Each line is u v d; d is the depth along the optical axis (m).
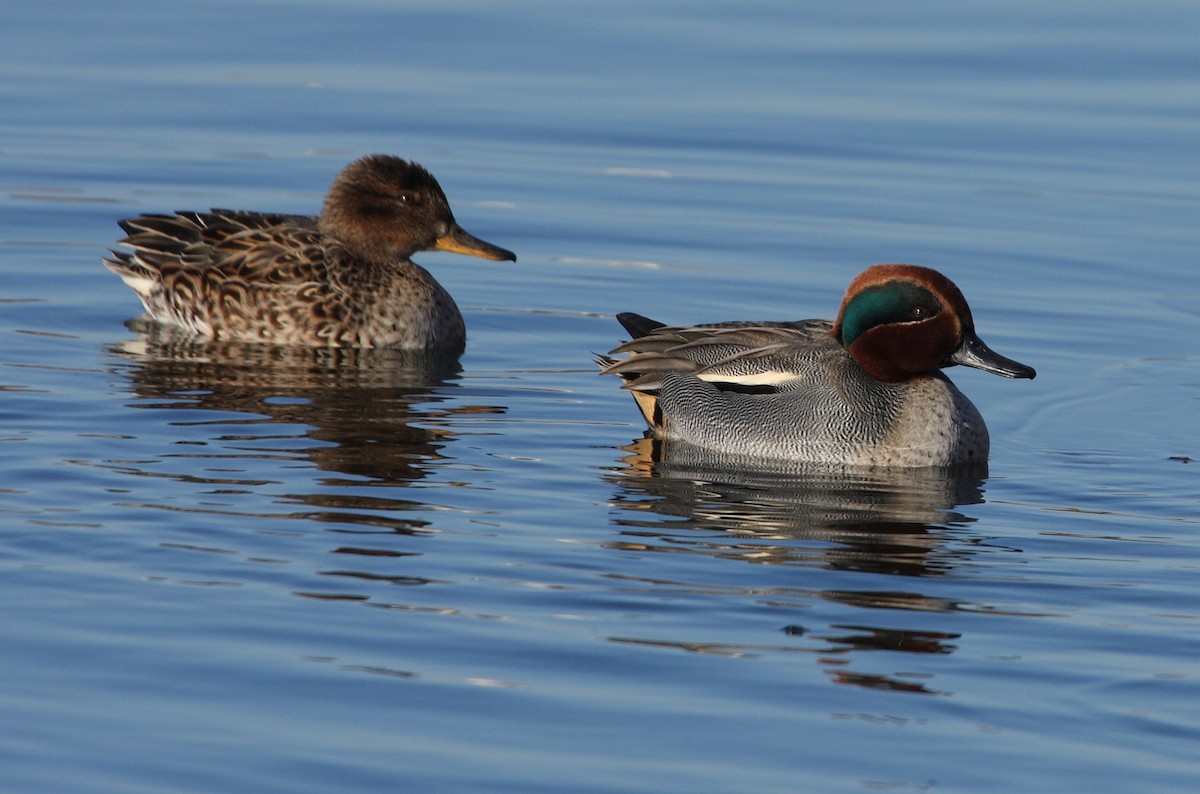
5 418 15.08
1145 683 10.32
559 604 11.30
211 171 23.75
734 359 15.69
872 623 11.15
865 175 24.08
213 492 13.27
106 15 30.08
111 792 8.81
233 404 15.88
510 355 18.28
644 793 8.89
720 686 10.13
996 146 25.12
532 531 12.74
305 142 24.86
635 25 29.91
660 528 12.94
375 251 19.11
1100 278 20.50
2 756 9.11
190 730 9.43
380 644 10.58
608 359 16.73
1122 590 11.88
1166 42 29.11
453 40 29.08
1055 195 23.27
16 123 25.17
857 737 9.55
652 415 16.06
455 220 21.47
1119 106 26.53
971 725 9.73
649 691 10.05
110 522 12.50
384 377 17.23
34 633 10.57
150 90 26.72
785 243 21.59
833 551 12.53
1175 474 14.64
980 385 17.38
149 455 14.17
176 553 11.95
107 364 17.22
